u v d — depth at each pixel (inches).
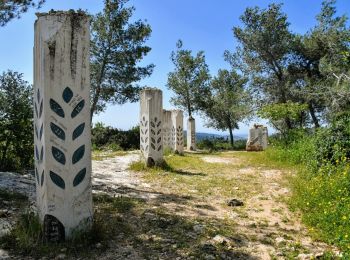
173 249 194.2
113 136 1008.9
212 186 375.6
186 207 285.7
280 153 585.6
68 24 188.5
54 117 186.5
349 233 200.4
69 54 188.9
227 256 188.2
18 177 346.0
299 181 372.2
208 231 224.2
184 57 1301.7
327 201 265.4
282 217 265.3
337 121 424.8
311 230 227.9
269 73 1097.4
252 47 1061.1
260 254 192.9
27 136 397.1
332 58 959.6
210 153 907.4
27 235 185.9
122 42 957.2
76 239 190.5
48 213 186.7
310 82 1001.5
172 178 416.5
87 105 194.9
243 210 285.0
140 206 277.0
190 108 1347.2
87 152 195.5
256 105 1079.0
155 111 491.5
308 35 1038.4
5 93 394.6
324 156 394.9
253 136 1062.4
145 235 213.6
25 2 400.2
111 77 998.4
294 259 183.9
